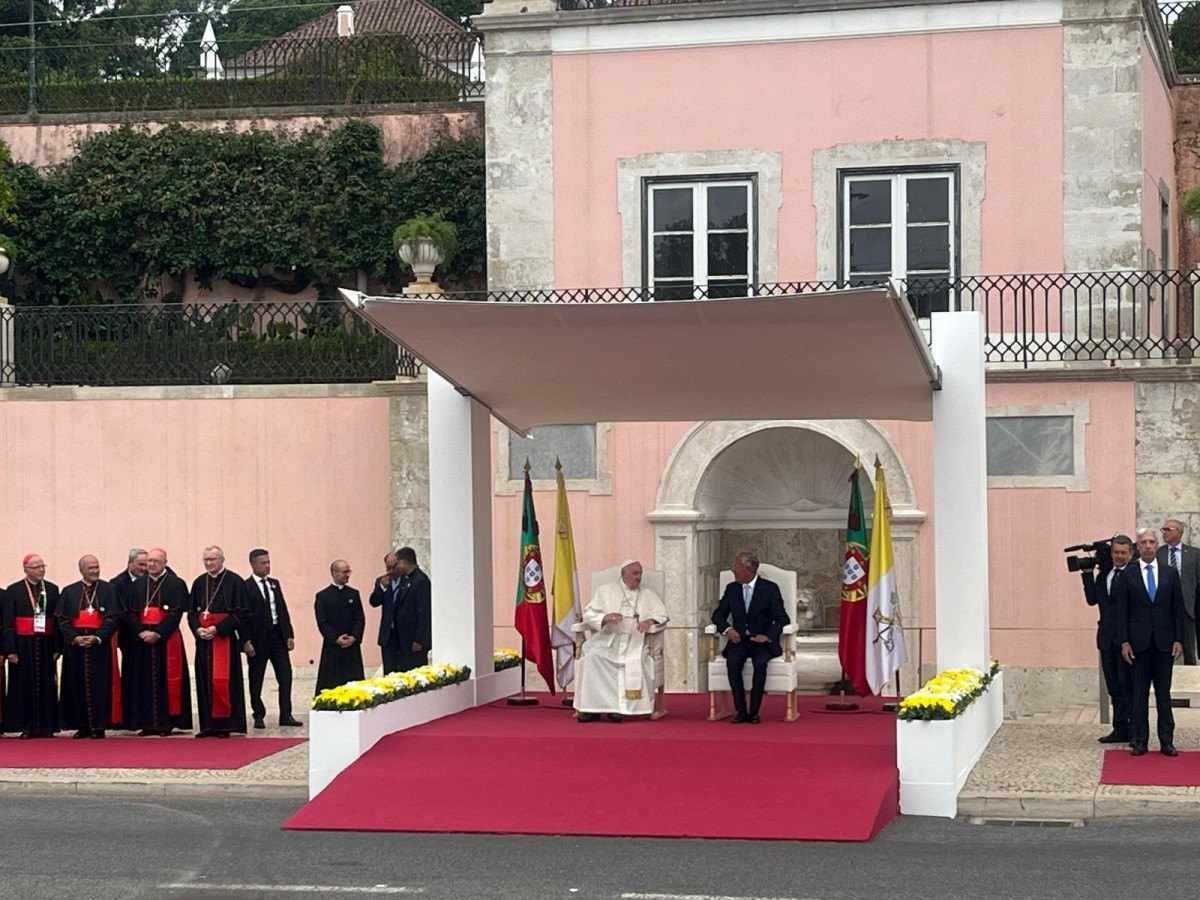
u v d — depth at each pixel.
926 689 14.09
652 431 20.50
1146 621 15.04
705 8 20.92
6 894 10.42
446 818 12.74
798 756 13.80
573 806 12.90
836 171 20.77
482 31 21.42
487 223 21.39
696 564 20.47
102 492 21.44
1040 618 19.36
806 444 20.78
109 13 41.84
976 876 10.73
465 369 15.22
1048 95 20.36
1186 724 17.25
